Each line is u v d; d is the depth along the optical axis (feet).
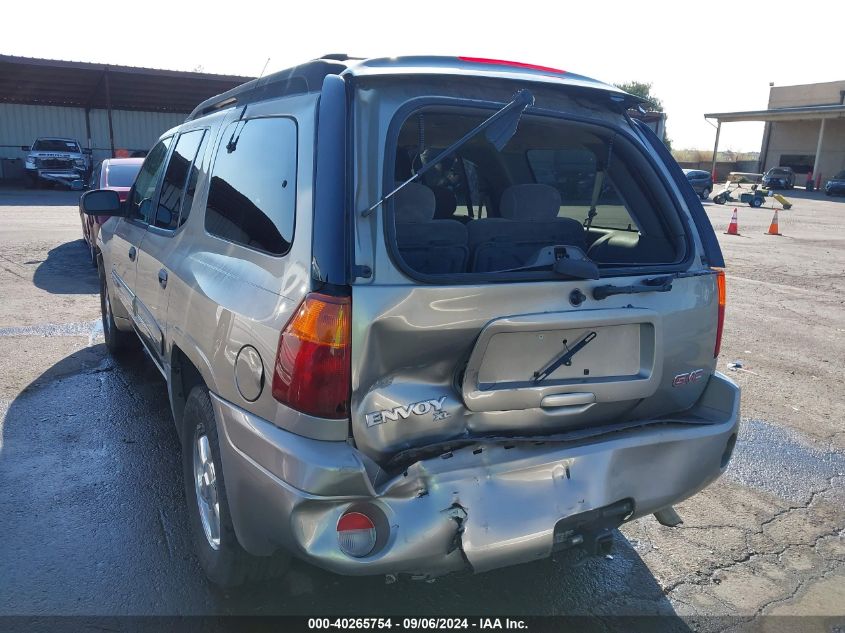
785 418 17.99
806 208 105.70
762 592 10.84
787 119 164.04
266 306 8.21
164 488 13.08
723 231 67.05
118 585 10.23
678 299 9.55
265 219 8.95
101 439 15.10
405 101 8.05
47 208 65.31
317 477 7.34
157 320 12.50
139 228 15.06
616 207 11.43
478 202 14.61
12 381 18.39
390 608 10.00
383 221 7.64
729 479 14.64
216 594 10.11
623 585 10.89
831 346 24.95
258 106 10.12
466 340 7.98
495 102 8.65
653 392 9.36
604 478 8.60
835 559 11.80
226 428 8.70
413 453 7.82
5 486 12.98
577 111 9.70
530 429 8.71
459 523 7.78
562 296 8.48
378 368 7.64
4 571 10.45
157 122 118.11
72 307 26.61
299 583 10.39
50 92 104.78
